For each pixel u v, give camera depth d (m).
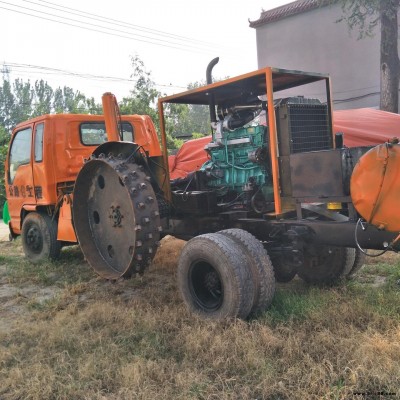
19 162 7.65
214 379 3.11
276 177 4.19
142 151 5.07
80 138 7.12
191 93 4.94
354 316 3.87
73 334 3.96
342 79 17.09
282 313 4.07
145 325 4.04
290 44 18.31
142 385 3.03
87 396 2.98
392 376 2.86
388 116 8.66
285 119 4.24
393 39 12.90
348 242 3.77
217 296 4.19
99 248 5.37
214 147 5.05
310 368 3.02
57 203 6.77
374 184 3.42
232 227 4.71
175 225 5.31
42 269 6.66
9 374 3.31
